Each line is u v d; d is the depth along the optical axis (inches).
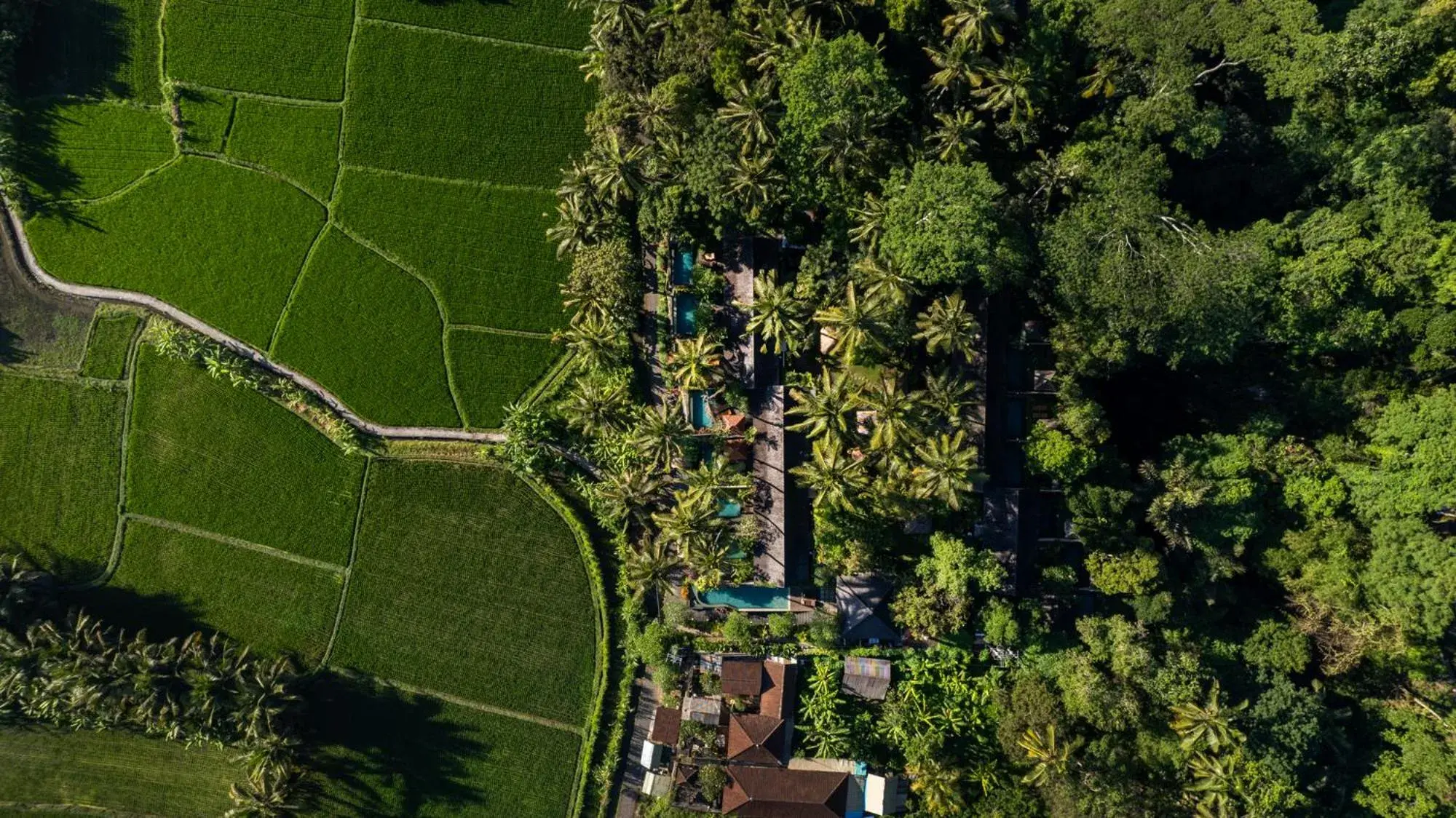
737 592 2262.6
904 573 2194.9
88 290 2285.9
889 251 1886.1
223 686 2169.0
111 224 2282.2
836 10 1942.7
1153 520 2044.8
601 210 2106.3
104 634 2217.0
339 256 2282.2
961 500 2086.6
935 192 1801.2
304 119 2269.9
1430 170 1903.3
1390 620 1921.8
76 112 2262.6
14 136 2235.5
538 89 2269.9
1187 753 1982.0
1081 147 1903.3
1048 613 2183.8
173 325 2279.8
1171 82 1836.9
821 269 2034.9
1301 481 2015.3
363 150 2273.6
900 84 2006.6
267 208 2282.2
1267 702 2030.0
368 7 2256.4
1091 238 1866.4
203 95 2268.7
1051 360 2172.7
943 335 1914.4
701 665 2277.3
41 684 2123.5
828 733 2226.9
